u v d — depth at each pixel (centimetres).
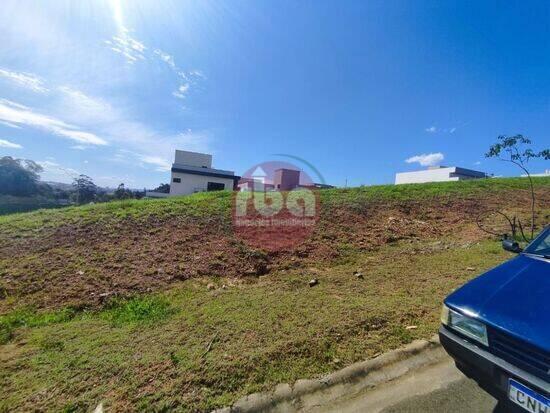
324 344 271
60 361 250
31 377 232
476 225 744
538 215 801
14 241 509
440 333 217
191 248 532
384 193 998
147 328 305
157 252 505
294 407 211
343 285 415
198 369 237
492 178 1533
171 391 216
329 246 581
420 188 1110
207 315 329
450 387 232
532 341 165
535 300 193
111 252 491
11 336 295
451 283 415
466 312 202
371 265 498
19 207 1489
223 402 209
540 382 159
